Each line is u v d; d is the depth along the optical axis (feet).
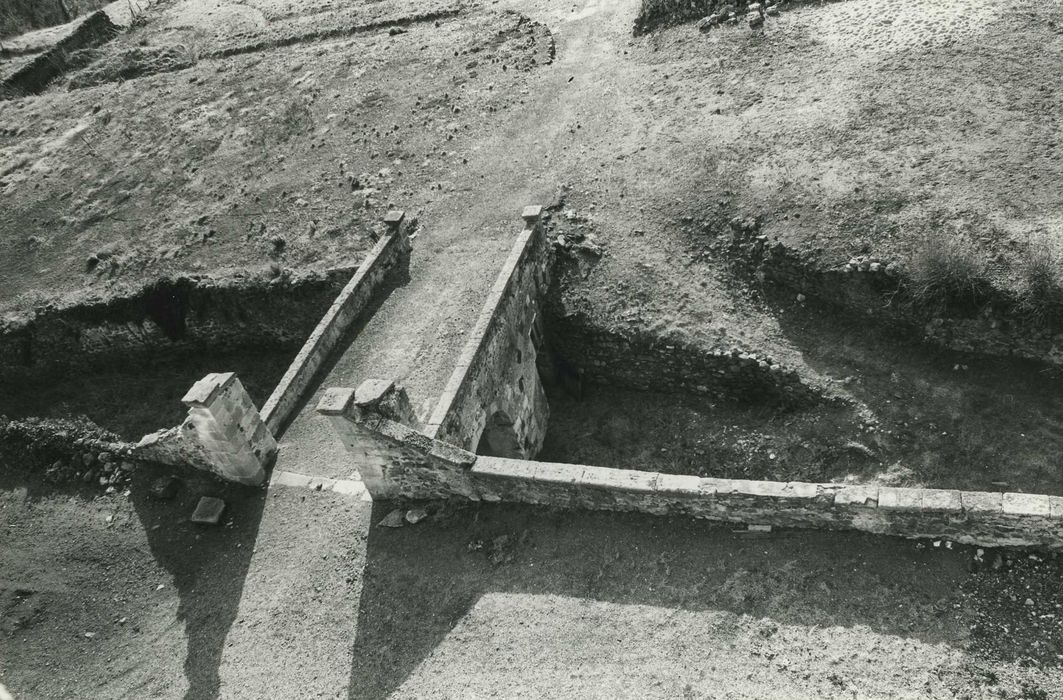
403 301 60.90
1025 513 32.53
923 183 56.44
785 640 33.76
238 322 73.92
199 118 100.22
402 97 92.48
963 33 68.54
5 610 49.37
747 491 36.68
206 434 46.57
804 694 31.96
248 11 134.82
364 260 68.59
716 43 81.71
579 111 80.23
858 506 35.17
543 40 95.20
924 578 34.45
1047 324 48.24
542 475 40.14
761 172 63.16
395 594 40.52
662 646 34.76
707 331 58.08
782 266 58.08
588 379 64.90
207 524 48.78
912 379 52.03
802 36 77.51
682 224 63.57
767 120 68.33
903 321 53.67
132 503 53.62
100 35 134.92
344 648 38.93
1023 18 67.51
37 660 45.47
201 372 75.66
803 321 57.52
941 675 31.45
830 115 65.67
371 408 41.19
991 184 54.54
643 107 77.05
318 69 104.58
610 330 60.34
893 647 32.60
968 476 47.09
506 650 36.37
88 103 112.57
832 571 35.60
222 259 75.82
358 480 47.83
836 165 60.64
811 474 51.78
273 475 49.75
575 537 40.19
